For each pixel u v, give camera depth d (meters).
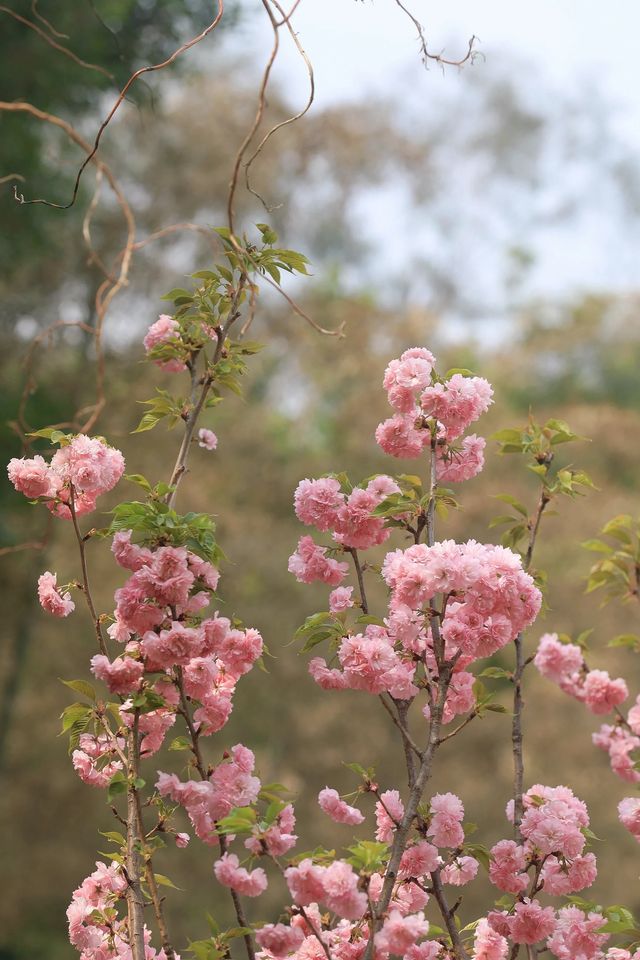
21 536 11.86
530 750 13.35
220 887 12.24
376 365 15.63
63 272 11.59
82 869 12.78
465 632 2.21
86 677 13.20
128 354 11.79
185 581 2.20
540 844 2.43
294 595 14.21
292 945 2.04
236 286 2.65
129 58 10.16
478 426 14.66
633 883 12.40
